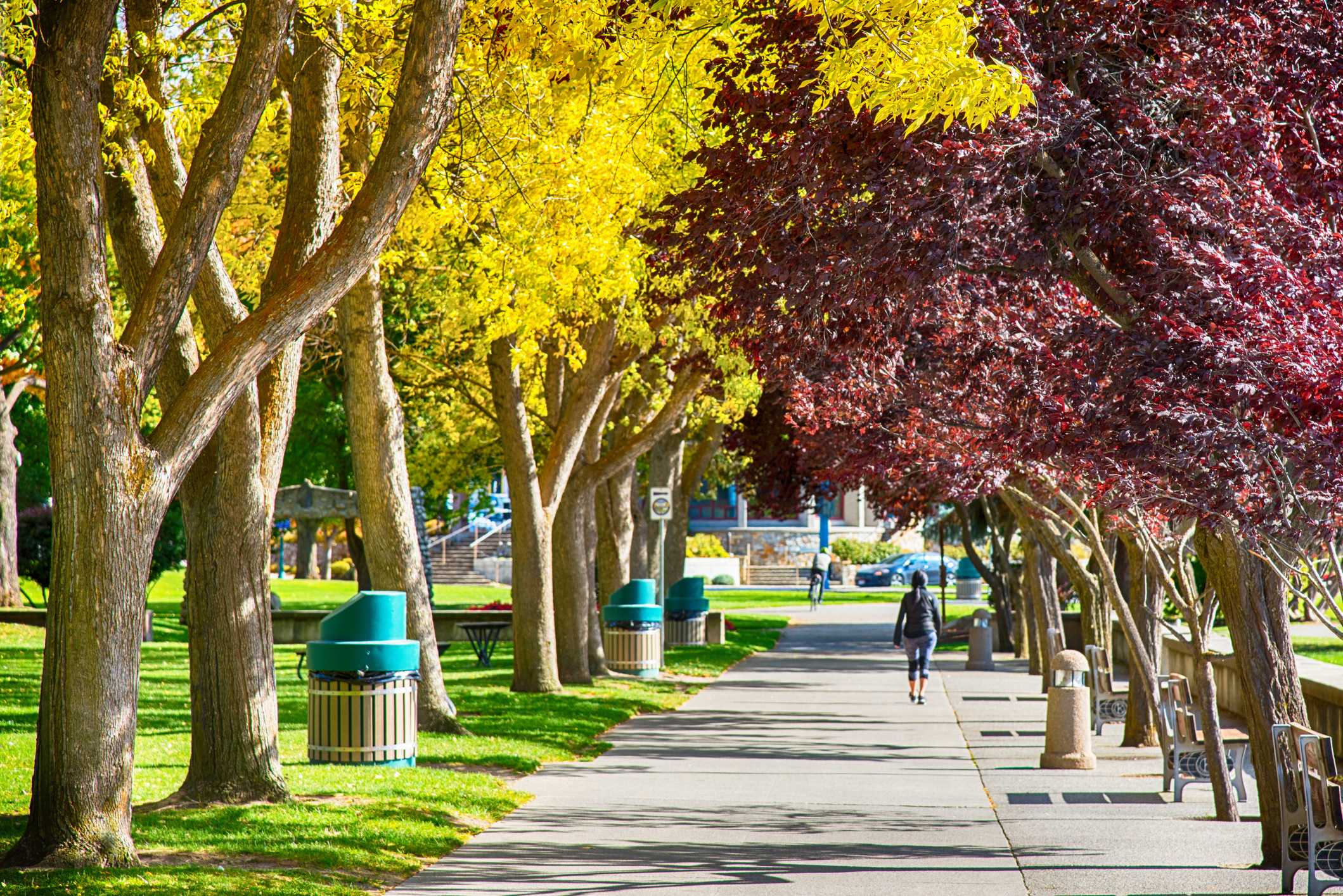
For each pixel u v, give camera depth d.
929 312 17.02
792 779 20.12
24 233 26.22
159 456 12.67
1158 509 12.95
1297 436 10.41
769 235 14.08
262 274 27.62
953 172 12.48
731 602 84.44
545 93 18.95
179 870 12.31
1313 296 10.94
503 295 20.92
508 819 16.72
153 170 16.92
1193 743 18.11
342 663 19.66
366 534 23.45
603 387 31.16
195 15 19.28
